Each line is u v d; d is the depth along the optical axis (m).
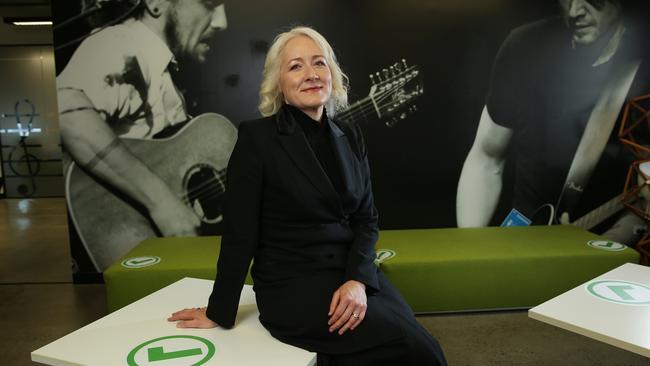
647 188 3.61
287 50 1.64
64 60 3.35
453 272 2.81
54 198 8.01
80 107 3.40
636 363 2.33
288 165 1.55
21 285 3.65
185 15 3.37
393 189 3.63
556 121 3.63
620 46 3.58
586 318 1.50
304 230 1.57
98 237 3.55
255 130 1.60
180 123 3.47
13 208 7.08
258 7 3.39
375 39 3.46
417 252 2.94
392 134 3.57
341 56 3.46
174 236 3.57
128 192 3.51
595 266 2.87
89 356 1.29
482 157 3.63
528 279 2.85
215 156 3.52
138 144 3.47
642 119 3.67
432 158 3.62
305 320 1.42
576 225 3.75
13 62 7.76
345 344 1.38
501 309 2.91
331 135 1.67
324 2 3.41
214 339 1.41
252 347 1.37
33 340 2.71
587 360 2.37
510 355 2.43
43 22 7.25
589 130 3.65
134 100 3.42
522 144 3.64
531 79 3.57
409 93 3.53
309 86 1.59
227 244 1.52
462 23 3.49
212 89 3.45
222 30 3.40
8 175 8.09
